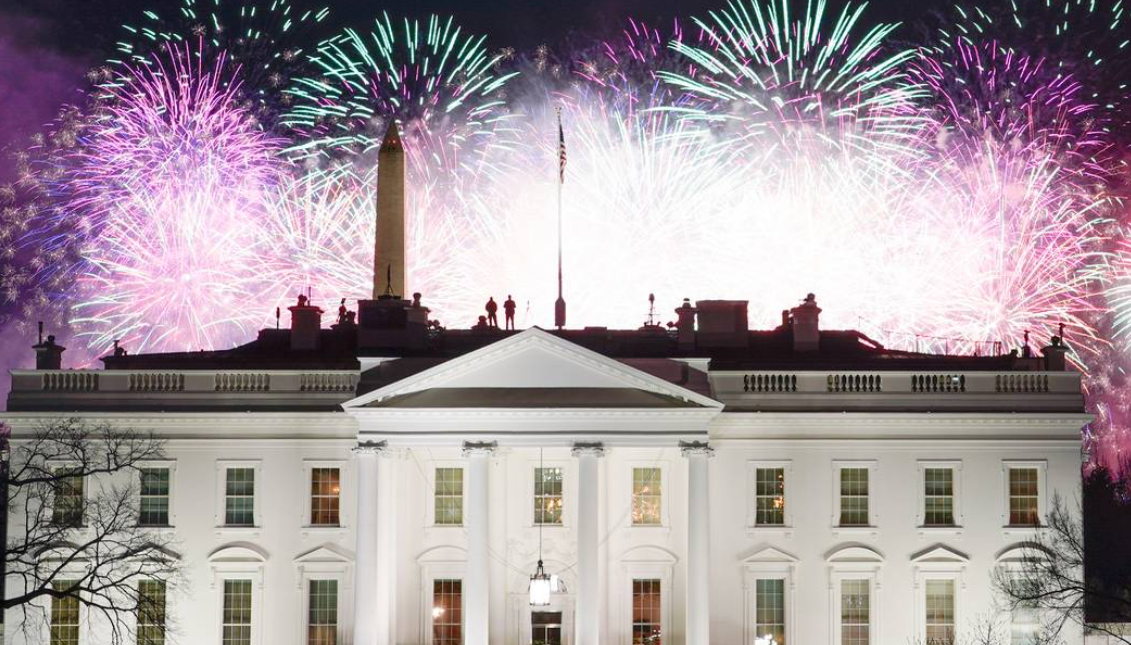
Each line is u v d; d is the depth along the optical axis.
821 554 111.38
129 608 107.00
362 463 107.56
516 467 113.50
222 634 111.81
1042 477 111.50
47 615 111.50
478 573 107.44
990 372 111.81
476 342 118.56
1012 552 111.00
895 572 111.25
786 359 117.75
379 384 111.06
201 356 121.06
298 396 112.69
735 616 111.12
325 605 112.06
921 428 111.69
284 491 112.38
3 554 103.50
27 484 111.56
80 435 106.81
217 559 111.88
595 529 107.19
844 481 111.88
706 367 111.38
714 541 111.44
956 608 111.00
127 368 115.50
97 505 109.00
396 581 111.81
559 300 118.12
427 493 113.44
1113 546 143.12
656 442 107.38
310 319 120.25
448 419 107.50
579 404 107.06
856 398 111.81
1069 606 106.25
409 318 115.81
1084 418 111.12
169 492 112.38
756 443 111.88
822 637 110.88
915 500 111.50
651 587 112.56
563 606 112.81
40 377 112.88
